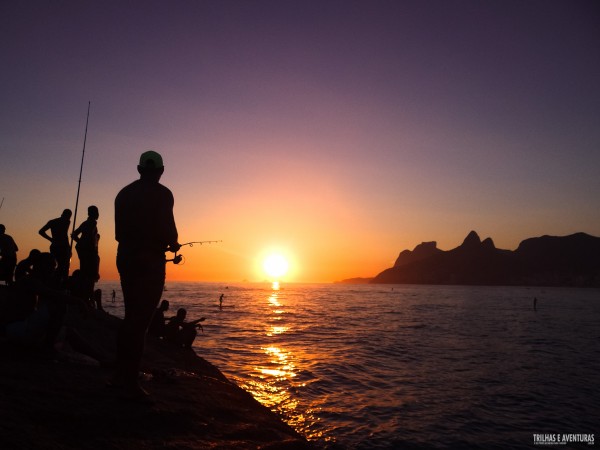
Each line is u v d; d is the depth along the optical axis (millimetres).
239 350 21016
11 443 2209
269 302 86500
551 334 34625
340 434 9469
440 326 40594
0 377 3287
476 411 11773
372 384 14578
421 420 10781
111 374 4176
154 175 3492
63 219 8812
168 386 4234
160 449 2635
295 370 16312
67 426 2621
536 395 13703
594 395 13883
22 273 4730
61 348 4711
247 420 3705
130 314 3311
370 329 35750
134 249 3275
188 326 11055
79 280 8859
